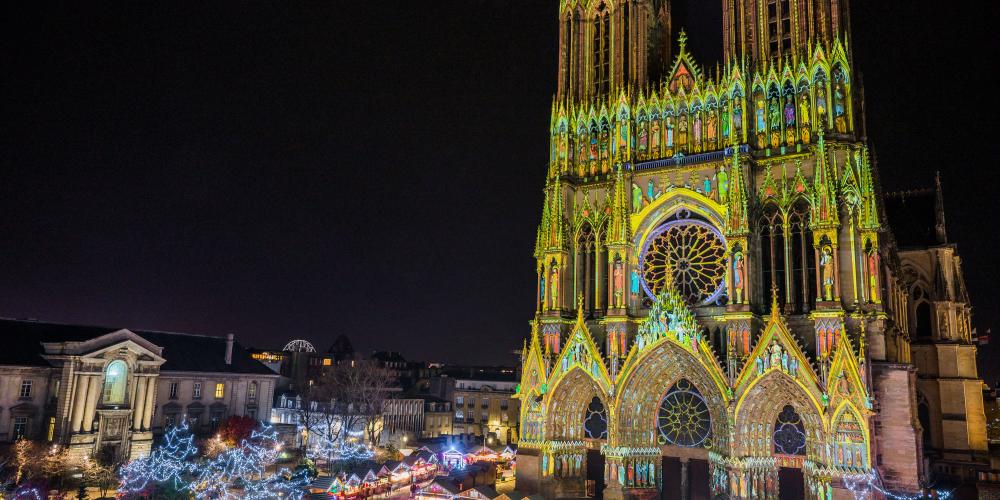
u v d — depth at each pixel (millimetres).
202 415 109250
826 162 61531
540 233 75312
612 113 75312
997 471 77938
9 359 88625
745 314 61438
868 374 55969
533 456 68812
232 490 74188
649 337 65188
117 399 92750
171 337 114125
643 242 70812
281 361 152875
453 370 177625
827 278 59281
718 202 66750
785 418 60750
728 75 69000
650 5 79000
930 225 95438
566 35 81188
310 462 90625
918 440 60000
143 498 68812
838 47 64688
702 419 65500
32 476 75188
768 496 59219
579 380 69125
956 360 88250
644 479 65688
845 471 54938
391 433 123875
